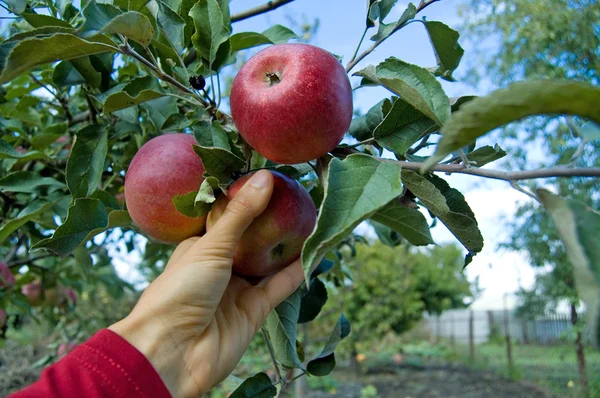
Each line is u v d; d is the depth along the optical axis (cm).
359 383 260
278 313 36
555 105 17
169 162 31
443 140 18
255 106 26
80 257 60
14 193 56
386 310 276
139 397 25
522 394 227
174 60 39
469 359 342
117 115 43
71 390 24
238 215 27
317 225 20
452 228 27
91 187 38
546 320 326
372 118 34
